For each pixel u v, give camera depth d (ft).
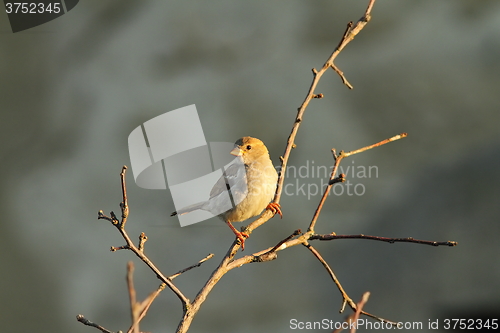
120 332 13.51
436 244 14.38
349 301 15.71
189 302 14.43
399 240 15.03
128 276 10.18
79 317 13.73
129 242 14.15
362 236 15.34
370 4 18.52
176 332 13.97
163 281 14.19
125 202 13.89
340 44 18.52
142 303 10.53
